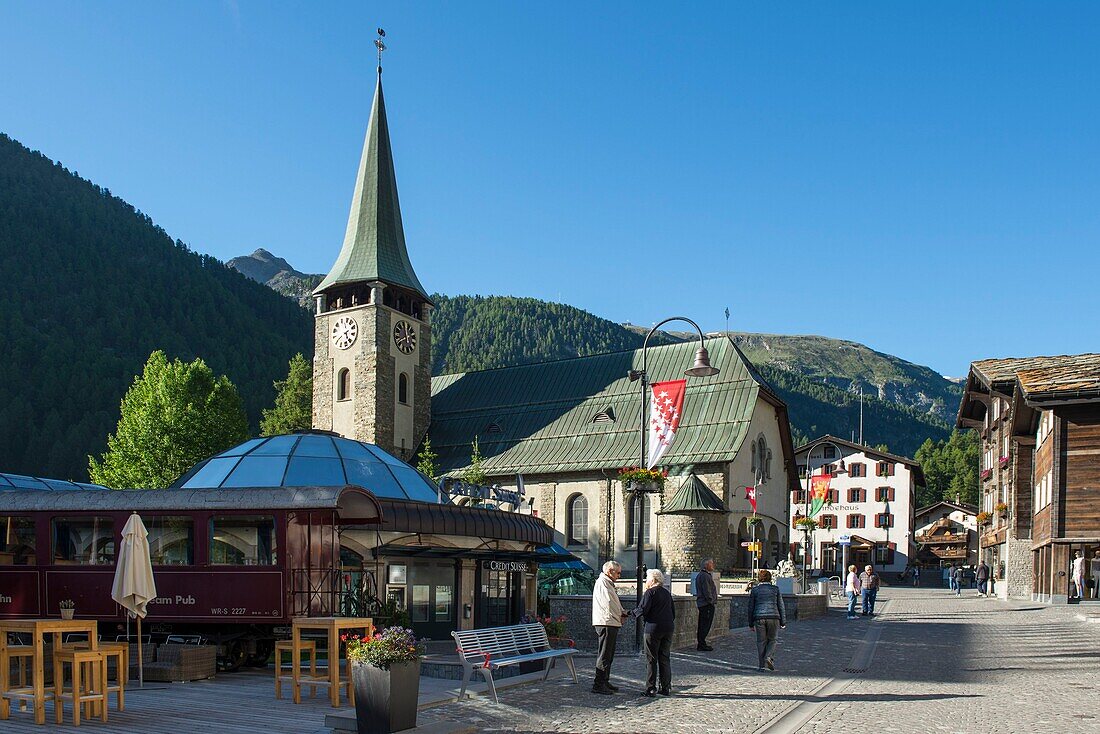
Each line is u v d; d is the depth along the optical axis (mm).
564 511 69375
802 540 123312
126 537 18547
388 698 13820
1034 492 54375
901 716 15531
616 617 18078
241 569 22016
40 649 14742
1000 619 40438
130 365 152375
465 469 72375
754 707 16438
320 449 32375
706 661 23859
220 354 162625
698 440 65938
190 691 18500
